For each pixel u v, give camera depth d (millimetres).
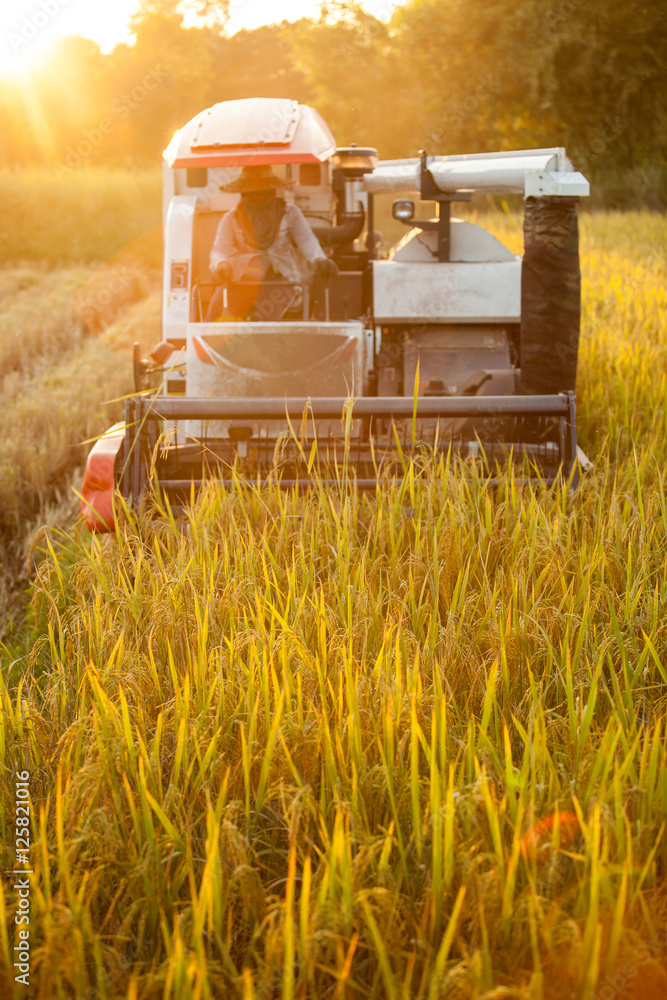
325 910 2092
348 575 3820
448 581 3828
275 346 5484
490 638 3311
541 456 5039
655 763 2480
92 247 22594
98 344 13133
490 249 6371
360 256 7461
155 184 25609
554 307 5465
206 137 6289
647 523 4172
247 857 2410
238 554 3918
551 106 28578
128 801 2531
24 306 15812
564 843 2430
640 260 16266
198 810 2699
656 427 6234
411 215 6316
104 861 2398
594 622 3654
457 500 4258
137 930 2379
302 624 3387
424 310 6227
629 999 2047
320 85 32469
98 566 3961
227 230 6719
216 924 2182
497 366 6387
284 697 2861
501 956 2154
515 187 6168
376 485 4668
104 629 3561
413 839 2467
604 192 28125
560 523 4043
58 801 2369
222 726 2861
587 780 2504
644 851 2334
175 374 6867
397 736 2773
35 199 23656
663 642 3393
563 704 3158
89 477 4648
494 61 28609
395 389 6418
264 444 5355
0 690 3156
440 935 2236
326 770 2645
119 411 9180
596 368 7988
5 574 5586
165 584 3539
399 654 2979
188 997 1985
